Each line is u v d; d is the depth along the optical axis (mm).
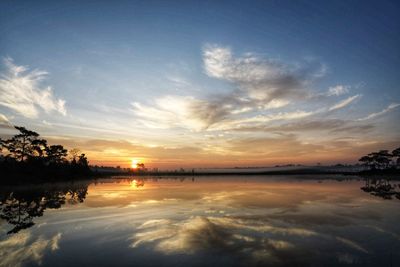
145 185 61938
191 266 11281
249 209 25016
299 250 13148
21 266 11344
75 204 29547
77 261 11859
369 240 14766
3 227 18484
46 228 18062
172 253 12836
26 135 70312
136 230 17297
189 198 34094
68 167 95062
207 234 16188
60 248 13688
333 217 20984
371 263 11461
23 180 63781
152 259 12062
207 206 27000
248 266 11250
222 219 20531
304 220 19969
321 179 86875
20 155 70750
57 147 82250
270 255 12500
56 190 49188
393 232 16375
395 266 11117
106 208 26266
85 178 99938
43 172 73688
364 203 28562
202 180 89062
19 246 14078
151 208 26016
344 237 15352
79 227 18250
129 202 30672
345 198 33031
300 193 39656
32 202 32375
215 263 11578
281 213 22859
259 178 102188
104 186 59344
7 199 35875
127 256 12461
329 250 13141
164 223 19266
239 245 13992
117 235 16094
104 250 13320
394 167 115125
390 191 42125
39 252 13102
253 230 17062
